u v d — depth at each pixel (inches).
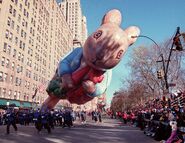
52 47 3390.7
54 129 946.1
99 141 581.3
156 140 601.6
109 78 569.9
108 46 442.3
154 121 697.0
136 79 1781.5
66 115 1051.3
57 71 611.2
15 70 2111.2
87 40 462.6
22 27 2292.1
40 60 2822.3
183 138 466.0
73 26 6496.1
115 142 567.5
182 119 480.1
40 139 608.7
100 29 455.8
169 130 554.3
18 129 916.6
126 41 455.5
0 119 1216.8
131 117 1374.3
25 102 2241.6
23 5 2325.3
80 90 565.0
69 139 613.6
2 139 594.9
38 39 2758.4
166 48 1557.6
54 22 3528.5
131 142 572.4
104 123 1492.4
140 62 1717.5
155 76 1667.1
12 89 2046.0
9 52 2022.6
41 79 2834.6
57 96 641.0
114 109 3885.3
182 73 1519.4
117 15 479.2
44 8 3029.0
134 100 2101.4
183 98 710.5
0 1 1942.7
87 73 523.5
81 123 1454.2
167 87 783.1
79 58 533.0
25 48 2347.4
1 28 1915.6
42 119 770.8
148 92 1808.6
